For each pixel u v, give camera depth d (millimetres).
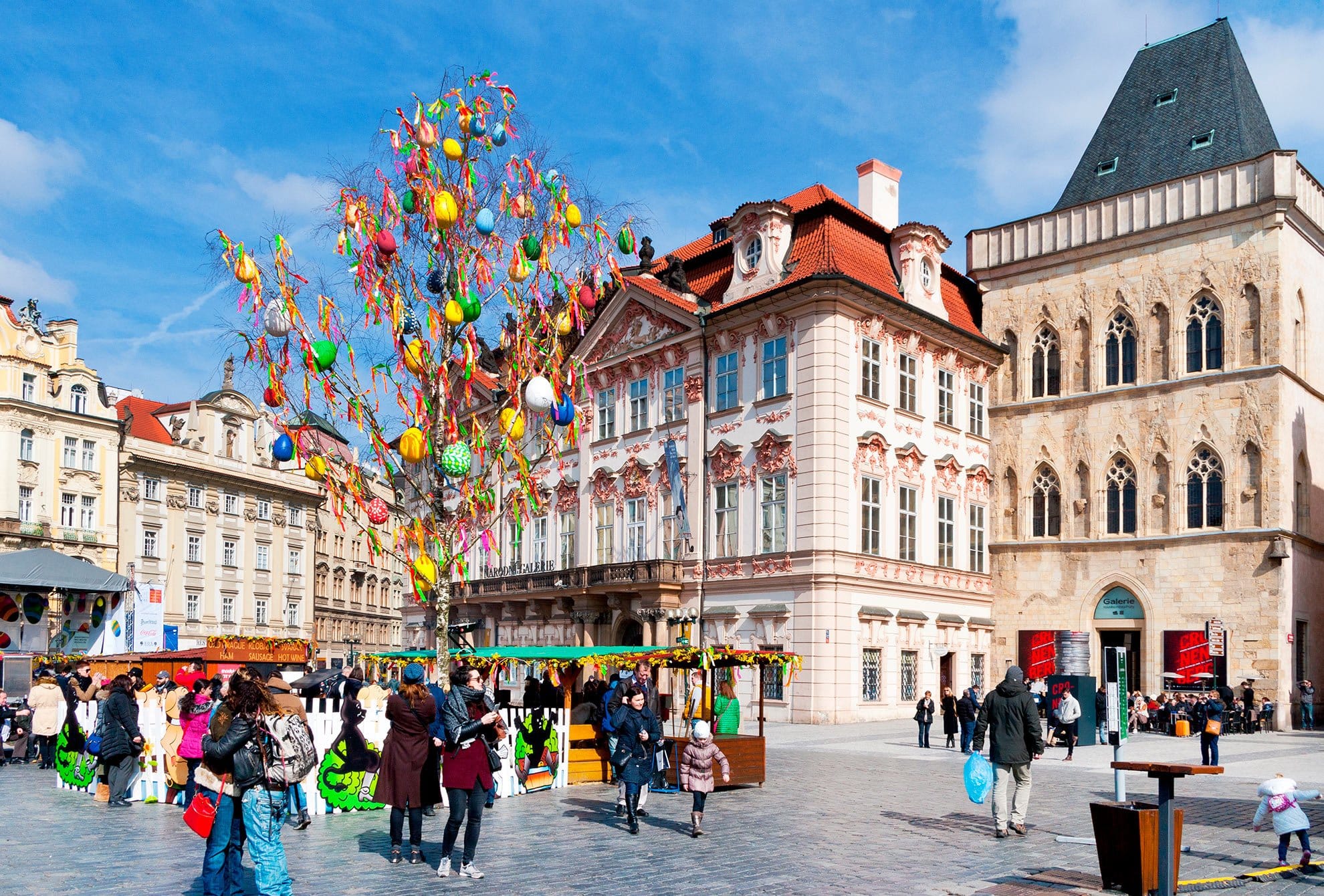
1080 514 48344
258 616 93375
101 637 64438
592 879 12578
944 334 47969
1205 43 49750
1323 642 45531
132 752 18547
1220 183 44969
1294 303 44594
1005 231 51562
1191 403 45156
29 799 19609
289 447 21141
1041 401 49688
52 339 76188
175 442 85812
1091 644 47375
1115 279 47875
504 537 58875
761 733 22062
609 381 52344
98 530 77500
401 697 13695
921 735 31703
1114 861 12078
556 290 23312
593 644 49500
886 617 43312
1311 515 45312
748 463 44531
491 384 51062
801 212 45812
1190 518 45062
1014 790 21453
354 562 113125
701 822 16875
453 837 12633
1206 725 26406
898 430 45188
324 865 13320
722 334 46469
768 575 42938
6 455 71625
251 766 10656
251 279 20047
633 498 49969
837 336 42188
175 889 11742
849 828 16328
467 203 22219
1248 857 14273
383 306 21953
